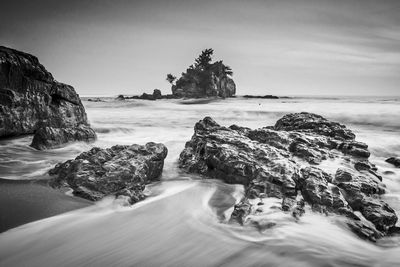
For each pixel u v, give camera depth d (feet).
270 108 177.99
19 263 23.90
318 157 44.42
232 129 59.16
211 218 31.71
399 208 35.47
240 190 39.47
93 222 30.37
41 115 68.08
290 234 27.61
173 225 30.19
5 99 60.90
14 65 62.59
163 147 46.80
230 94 326.03
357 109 159.43
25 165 49.14
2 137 61.93
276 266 23.58
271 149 44.19
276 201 33.01
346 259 24.67
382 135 89.15
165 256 25.18
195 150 51.78
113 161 40.70
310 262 24.00
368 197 34.27
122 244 26.81
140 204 35.01
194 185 41.70
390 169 50.01
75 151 60.75
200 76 304.91
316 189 33.32
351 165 43.70
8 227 28.55
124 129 90.79
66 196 35.65
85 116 79.51
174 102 245.04
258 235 27.68
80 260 24.47
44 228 28.68
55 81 73.46
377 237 28.68
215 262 24.30
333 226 29.14
